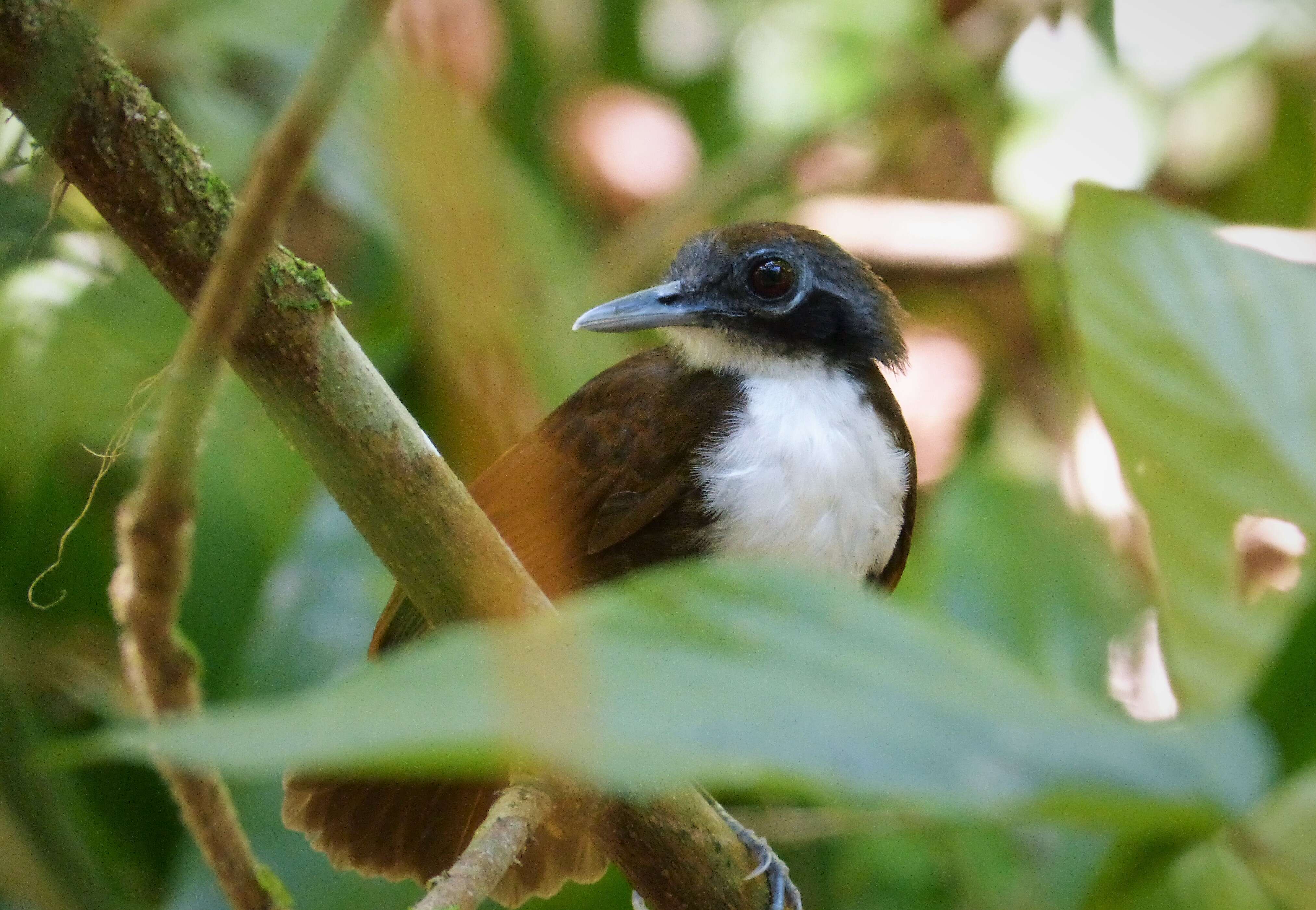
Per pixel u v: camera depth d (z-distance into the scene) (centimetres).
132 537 515
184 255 448
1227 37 1187
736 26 1477
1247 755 207
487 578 471
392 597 776
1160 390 432
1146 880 382
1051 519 893
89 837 822
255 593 884
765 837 741
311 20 884
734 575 216
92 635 866
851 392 902
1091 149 1224
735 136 1470
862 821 732
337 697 176
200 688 758
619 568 854
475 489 855
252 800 838
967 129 1362
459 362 345
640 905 779
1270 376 428
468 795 782
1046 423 1352
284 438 556
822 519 858
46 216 475
